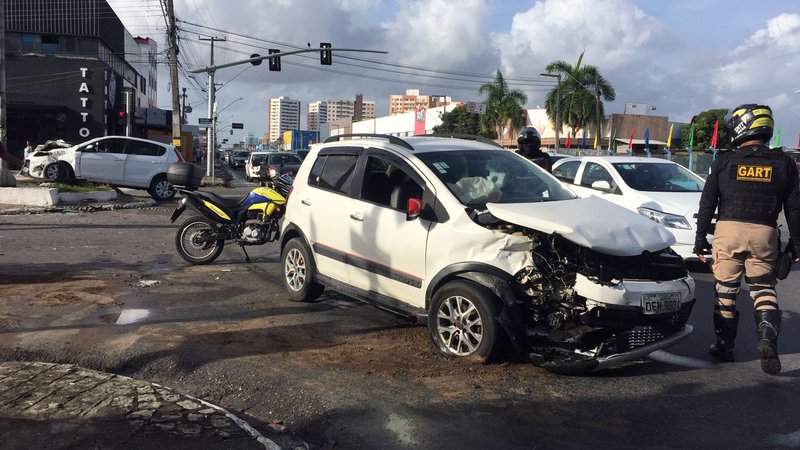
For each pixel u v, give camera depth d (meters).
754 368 5.05
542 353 4.66
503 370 4.76
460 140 6.41
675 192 9.21
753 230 4.74
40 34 41.38
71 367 4.68
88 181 18.41
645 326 4.55
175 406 4.00
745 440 3.78
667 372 4.91
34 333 5.44
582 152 43.44
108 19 44.62
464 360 4.89
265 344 5.35
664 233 4.89
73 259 8.91
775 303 4.74
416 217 5.15
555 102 50.34
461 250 4.84
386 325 5.97
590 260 4.54
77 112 39.84
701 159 34.66
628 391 4.49
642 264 4.66
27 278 7.54
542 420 3.98
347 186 6.12
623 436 3.80
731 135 5.00
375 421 3.93
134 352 5.05
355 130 101.62
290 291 6.86
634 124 58.47
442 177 5.30
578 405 4.22
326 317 6.23
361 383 4.50
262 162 32.78
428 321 5.13
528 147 8.09
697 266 9.38
